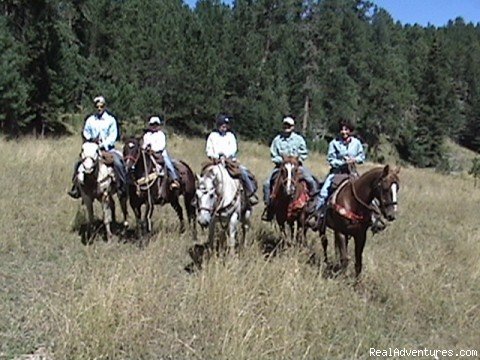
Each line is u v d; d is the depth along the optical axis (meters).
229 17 54.75
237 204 8.34
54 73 28.06
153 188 9.70
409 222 13.75
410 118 62.66
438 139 60.31
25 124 27.06
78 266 8.20
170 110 39.78
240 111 43.75
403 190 20.59
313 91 50.16
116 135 10.21
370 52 61.34
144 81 38.81
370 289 8.03
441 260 9.55
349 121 9.05
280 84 49.12
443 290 8.16
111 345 5.84
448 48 91.00
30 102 27.67
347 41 60.34
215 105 40.34
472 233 13.09
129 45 36.84
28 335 6.16
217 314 6.68
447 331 7.14
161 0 49.47
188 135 39.59
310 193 9.32
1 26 25.75
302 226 9.41
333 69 52.62
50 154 16.92
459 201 18.69
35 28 27.73
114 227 10.84
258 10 54.62
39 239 9.67
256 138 43.72
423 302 7.71
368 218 7.90
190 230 10.91
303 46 50.97
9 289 7.49
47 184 13.27
